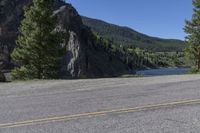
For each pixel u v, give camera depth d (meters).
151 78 21.09
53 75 40.38
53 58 40.25
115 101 11.01
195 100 10.47
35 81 24.14
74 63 75.31
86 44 104.50
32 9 40.91
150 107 9.60
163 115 8.49
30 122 8.27
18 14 85.75
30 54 40.41
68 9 87.88
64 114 9.09
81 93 13.94
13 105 11.30
